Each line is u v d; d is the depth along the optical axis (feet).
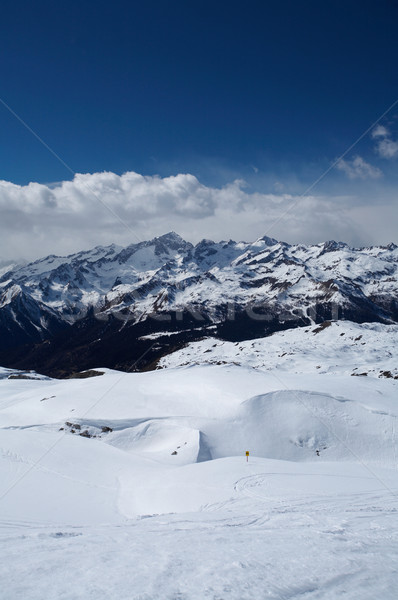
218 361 519.19
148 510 121.49
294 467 157.79
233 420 234.17
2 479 142.82
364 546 45.80
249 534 54.95
